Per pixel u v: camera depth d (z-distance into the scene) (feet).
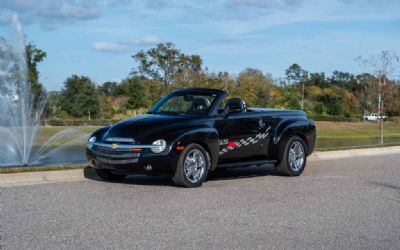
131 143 30.32
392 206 26.53
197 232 20.39
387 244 19.47
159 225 21.36
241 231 20.71
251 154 35.40
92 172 35.91
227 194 28.86
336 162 47.75
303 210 24.98
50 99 137.90
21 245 18.17
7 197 26.78
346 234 20.77
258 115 35.78
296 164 37.60
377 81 101.30
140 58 119.96
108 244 18.48
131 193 28.63
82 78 147.23
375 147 61.52
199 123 32.30
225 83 134.72
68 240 18.89
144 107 140.36
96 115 147.33
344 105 227.81
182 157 30.37
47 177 33.47
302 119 38.55
